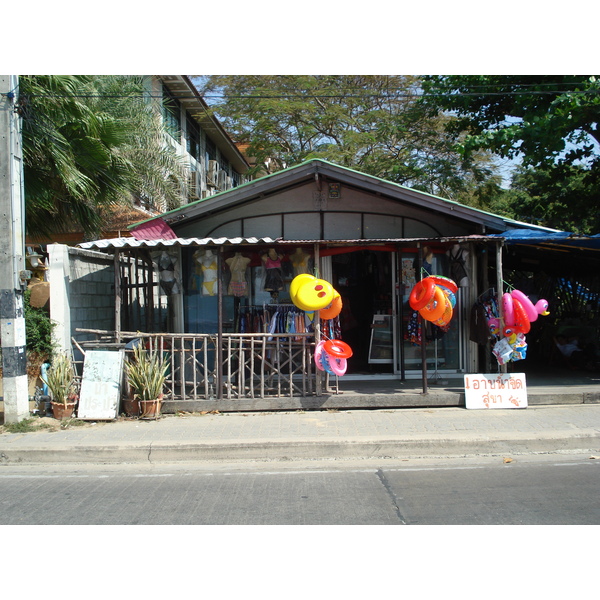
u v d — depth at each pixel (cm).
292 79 2089
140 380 795
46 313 939
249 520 470
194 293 952
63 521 475
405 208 1014
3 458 668
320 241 816
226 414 829
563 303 1373
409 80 2116
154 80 1576
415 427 735
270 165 2361
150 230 955
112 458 673
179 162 1511
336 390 857
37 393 859
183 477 601
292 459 668
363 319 1095
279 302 939
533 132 1205
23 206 805
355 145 2039
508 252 1092
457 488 542
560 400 860
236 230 1016
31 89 891
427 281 806
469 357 989
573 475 578
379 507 494
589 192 1505
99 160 1074
